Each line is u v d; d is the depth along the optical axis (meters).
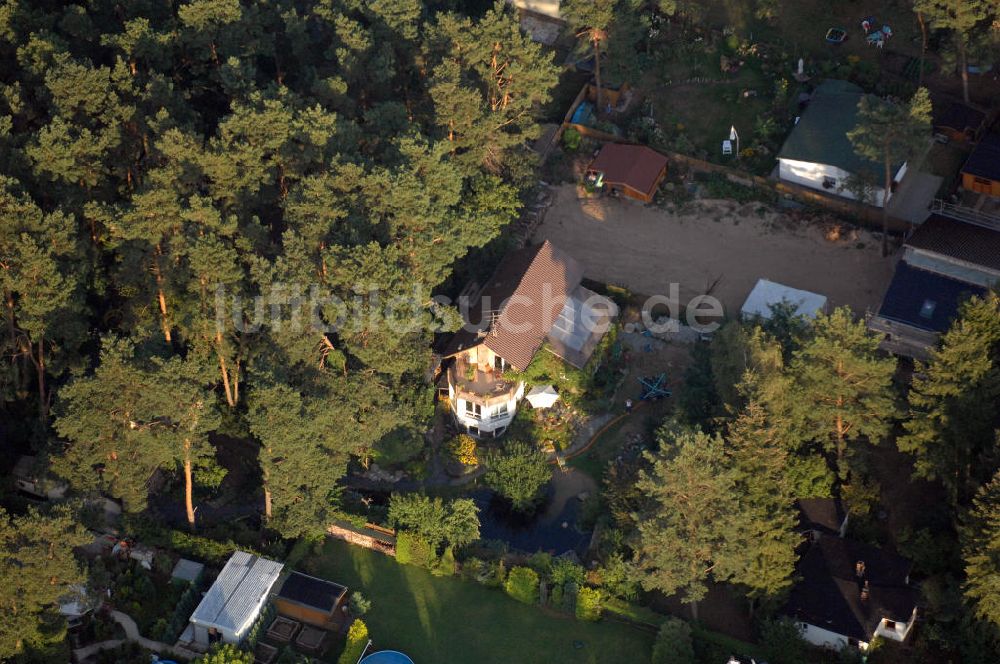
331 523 103.56
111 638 96.69
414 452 110.62
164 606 98.56
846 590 97.12
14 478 105.31
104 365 92.94
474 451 112.75
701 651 96.38
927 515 102.44
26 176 107.69
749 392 97.44
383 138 117.62
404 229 106.12
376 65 120.88
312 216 103.88
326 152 110.94
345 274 99.44
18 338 105.06
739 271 125.56
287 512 101.44
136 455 96.94
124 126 113.62
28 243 97.19
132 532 101.94
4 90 111.88
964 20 124.19
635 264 127.06
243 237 105.56
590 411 115.44
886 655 96.00
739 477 95.50
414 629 99.19
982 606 91.75
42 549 88.12
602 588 100.38
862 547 100.06
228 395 111.19
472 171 119.69
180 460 102.75
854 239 126.12
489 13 121.00
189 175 106.56
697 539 93.69
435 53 124.62
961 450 99.25
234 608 96.75
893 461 108.19
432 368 115.44
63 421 93.44
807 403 101.25
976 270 116.06
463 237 109.44
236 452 111.12
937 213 122.69
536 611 100.38
